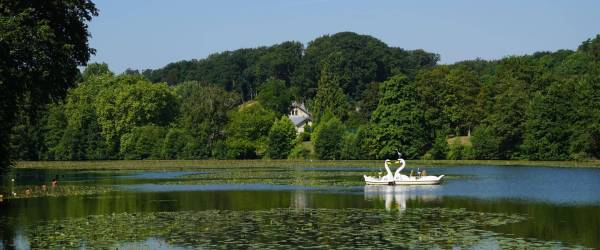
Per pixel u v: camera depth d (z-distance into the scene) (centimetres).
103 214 5300
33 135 18738
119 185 8819
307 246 3731
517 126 15350
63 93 6359
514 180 9162
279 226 4509
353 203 6094
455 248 3662
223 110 19238
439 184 8519
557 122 14462
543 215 5103
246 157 18562
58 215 5244
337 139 17400
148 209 5662
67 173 12338
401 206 5800
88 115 19288
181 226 4531
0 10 5647
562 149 14488
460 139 17150
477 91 18288
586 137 13662
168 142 18488
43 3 5909
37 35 5544
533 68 17462
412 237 4016
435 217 4969
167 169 13850
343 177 10281
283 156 18238
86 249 3694
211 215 5166
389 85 16275
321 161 16500
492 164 13950
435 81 17825
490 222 4691
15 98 6041
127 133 19125
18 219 4994
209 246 3750
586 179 9256
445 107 17625
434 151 16200
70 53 6075
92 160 19000
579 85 14438
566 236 4072
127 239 4003
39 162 17850
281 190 7719
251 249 3650
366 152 16625
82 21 6388
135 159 18850
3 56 5506
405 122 16112
